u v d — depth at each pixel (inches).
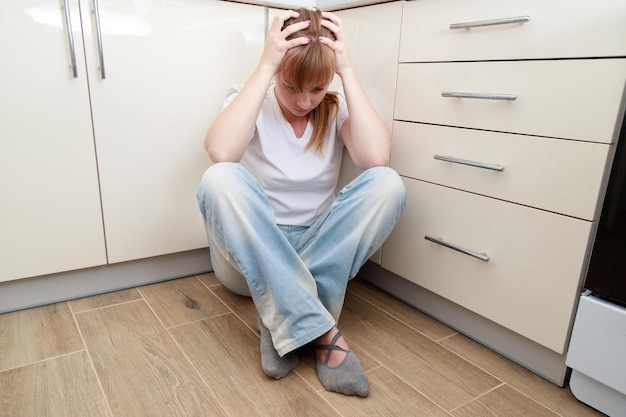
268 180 44.6
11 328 44.8
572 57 33.5
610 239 33.1
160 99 48.9
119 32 45.0
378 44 49.5
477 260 42.8
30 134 43.1
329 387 37.5
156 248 53.2
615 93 31.5
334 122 46.9
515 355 42.8
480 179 41.2
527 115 36.8
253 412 34.8
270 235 38.4
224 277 47.8
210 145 41.5
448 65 42.3
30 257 46.0
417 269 49.3
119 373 38.6
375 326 48.4
